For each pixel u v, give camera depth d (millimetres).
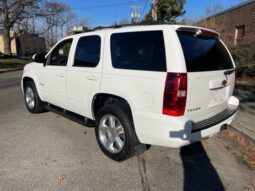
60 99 4719
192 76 2891
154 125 2996
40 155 3764
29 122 5301
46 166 3447
